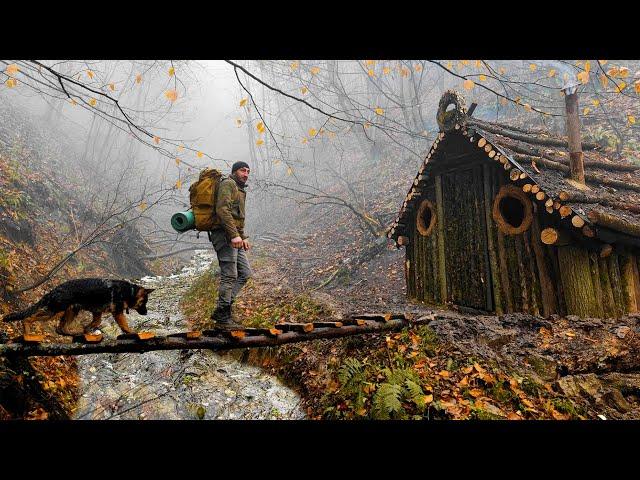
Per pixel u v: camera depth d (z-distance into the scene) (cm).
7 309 512
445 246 632
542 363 345
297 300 684
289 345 506
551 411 288
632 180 591
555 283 465
